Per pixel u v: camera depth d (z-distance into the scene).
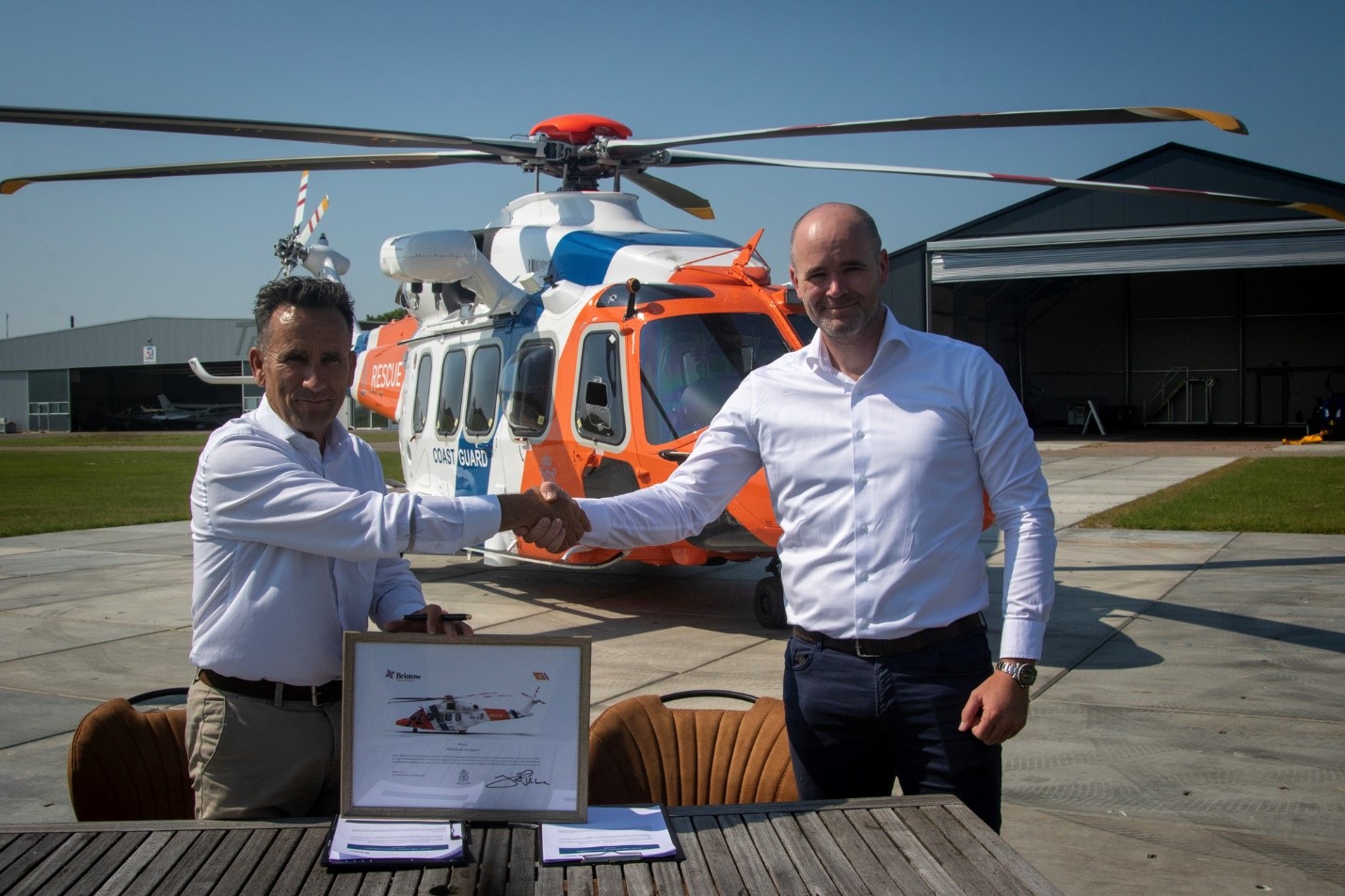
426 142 7.29
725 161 7.77
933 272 29.08
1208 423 35.28
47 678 6.00
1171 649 6.41
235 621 2.33
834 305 2.44
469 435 8.90
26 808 4.06
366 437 43.25
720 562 7.54
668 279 7.45
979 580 2.52
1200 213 26.84
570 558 7.66
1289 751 4.58
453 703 2.03
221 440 2.32
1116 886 3.37
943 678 2.42
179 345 59.03
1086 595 8.16
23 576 9.58
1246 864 3.51
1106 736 4.82
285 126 6.39
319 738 2.39
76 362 60.56
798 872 1.84
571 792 2.03
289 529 2.25
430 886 1.78
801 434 2.54
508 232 8.71
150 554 10.98
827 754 2.55
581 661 2.04
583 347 7.57
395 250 7.73
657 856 1.89
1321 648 6.41
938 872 1.84
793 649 2.59
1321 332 34.03
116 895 1.73
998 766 2.48
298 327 2.33
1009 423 2.45
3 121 5.86
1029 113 5.97
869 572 2.45
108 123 5.98
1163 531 11.71
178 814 2.71
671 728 2.79
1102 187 6.47
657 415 6.99
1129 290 36.16
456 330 9.22
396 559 2.78
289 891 1.75
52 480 21.97
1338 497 14.58
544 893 1.76
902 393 2.48
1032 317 37.31
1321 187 25.77
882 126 6.40
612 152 8.24
